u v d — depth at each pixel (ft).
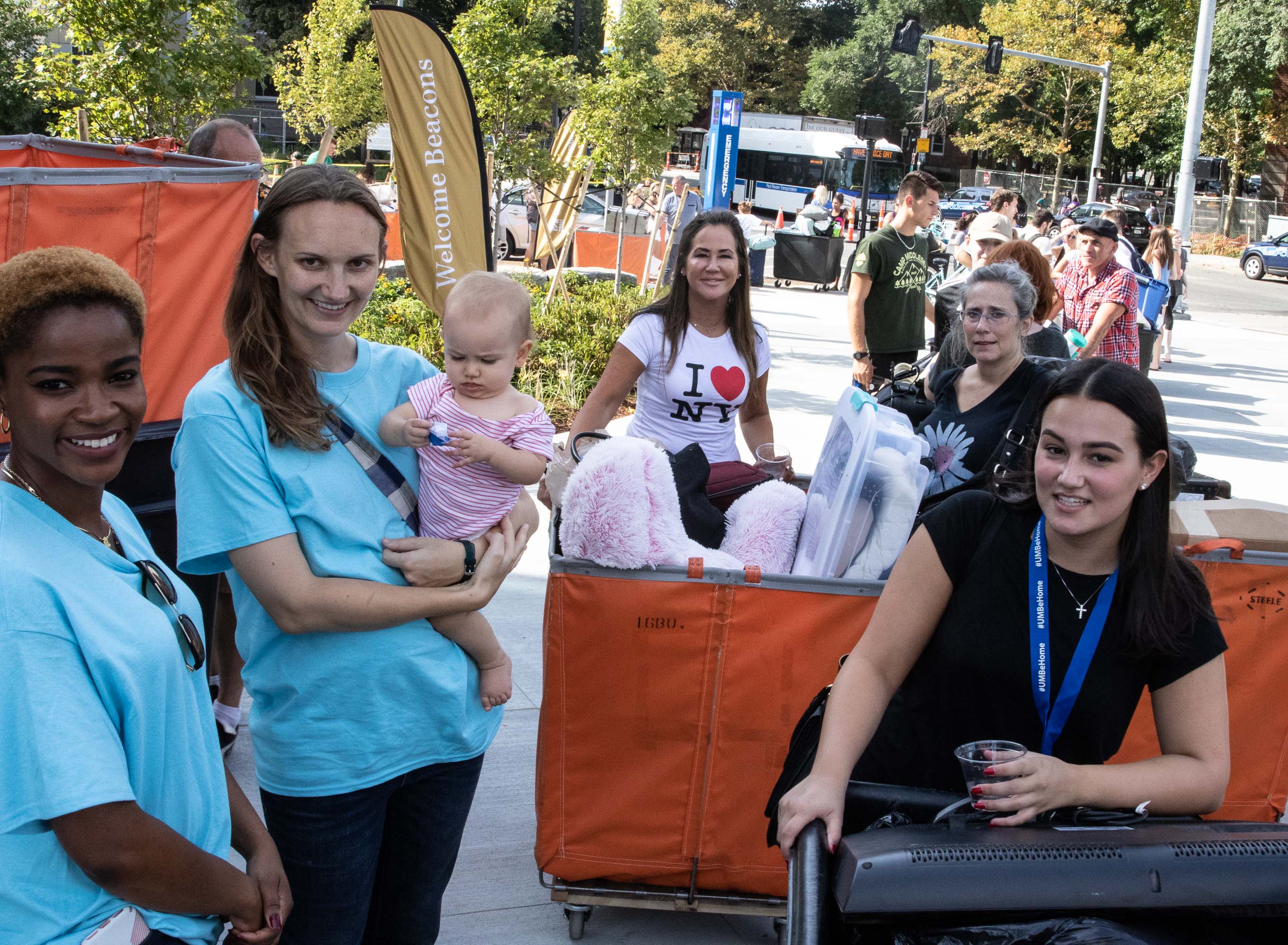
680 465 10.50
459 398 7.42
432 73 26.32
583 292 42.98
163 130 30.30
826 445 10.71
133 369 5.03
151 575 5.29
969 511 6.60
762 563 9.98
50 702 4.60
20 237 12.42
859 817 6.15
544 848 9.75
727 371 12.19
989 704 6.42
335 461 6.75
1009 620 6.35
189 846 5.12
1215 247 134.51
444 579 6.93
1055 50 142.61
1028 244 14.98
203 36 31.17
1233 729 10.33
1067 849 5.30
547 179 39.01
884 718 6.84
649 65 41.57
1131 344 23.99
